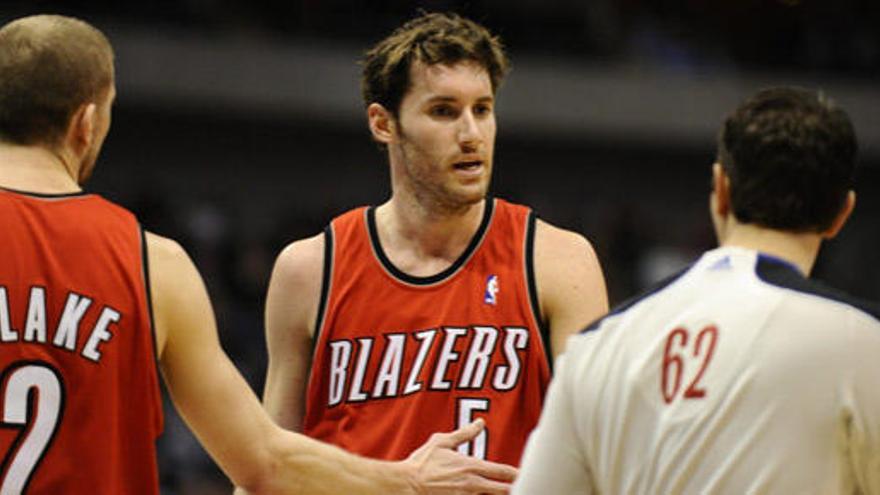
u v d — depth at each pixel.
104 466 10.27
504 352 13.02
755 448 8.77
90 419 10.26
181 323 10.75
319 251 13.66
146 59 49.97
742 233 9.48
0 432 10.05
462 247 13.39
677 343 9.16
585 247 13.47
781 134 9.20
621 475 9.20
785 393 8.80
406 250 13.46
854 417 8.74
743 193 9.36
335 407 13.30
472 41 13.05
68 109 10.61
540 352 13.05
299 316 13.62
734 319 9.07
